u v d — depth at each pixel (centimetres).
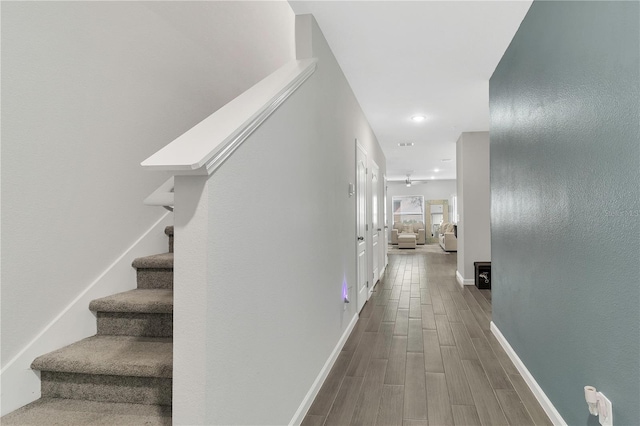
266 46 436
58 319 180
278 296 181
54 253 181
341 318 331
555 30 195
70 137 192
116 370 157
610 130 143
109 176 216
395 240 1509
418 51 306
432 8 243
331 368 285
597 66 152
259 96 170
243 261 144
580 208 170
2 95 160
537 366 233
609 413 145
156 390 159
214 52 328
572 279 179
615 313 142
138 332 195
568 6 179
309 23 248
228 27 352
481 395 240
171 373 154
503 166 309
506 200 301
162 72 263
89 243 202
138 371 156
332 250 299
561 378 195
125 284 223
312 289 240
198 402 117
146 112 247
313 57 249
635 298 129
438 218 1577
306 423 209
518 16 251
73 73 194
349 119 378
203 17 313
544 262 216
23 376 161
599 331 155
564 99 184
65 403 161
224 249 130
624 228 135
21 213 167
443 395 241
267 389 167
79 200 196
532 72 233
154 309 188
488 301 504
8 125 162
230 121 141
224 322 129
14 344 162
